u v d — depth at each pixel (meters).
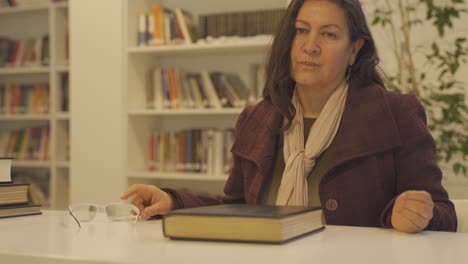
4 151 4.72
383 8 3.39
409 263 0.81
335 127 1.59
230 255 0.85
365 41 1.65
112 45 3.87
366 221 1.50
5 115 4.68
